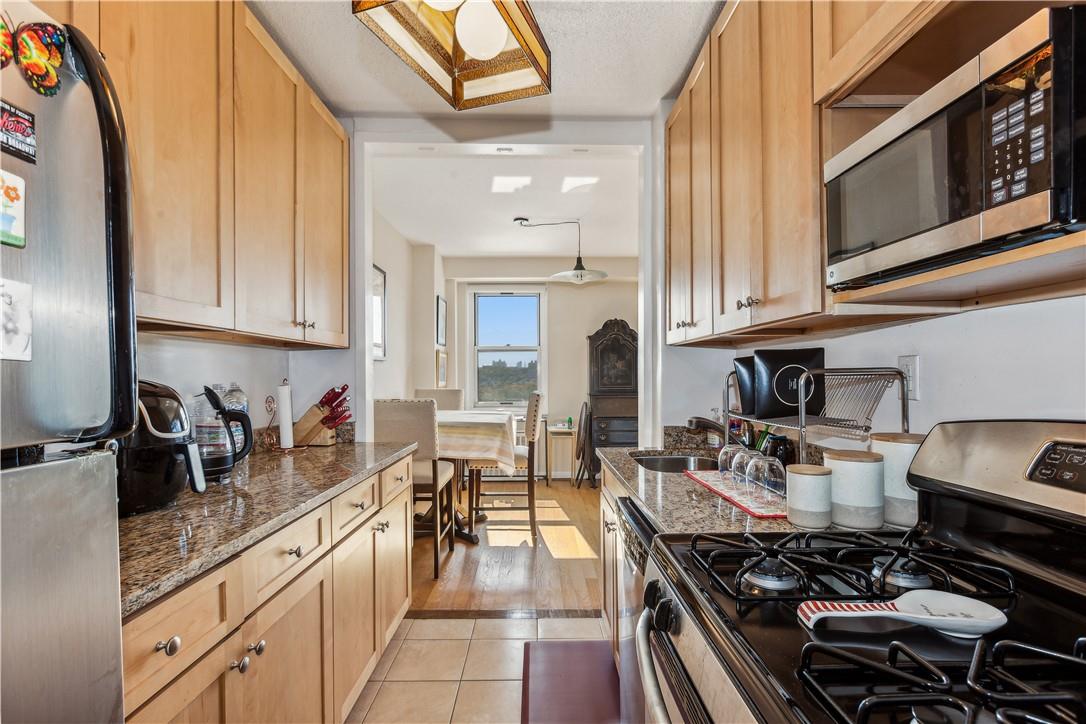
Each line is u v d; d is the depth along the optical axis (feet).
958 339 3.60
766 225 4.28
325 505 4.75
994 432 2.93
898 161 2.77
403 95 7.33
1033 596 2.53
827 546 3.25
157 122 3.86
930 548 3.06
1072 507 2.36
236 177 4.93
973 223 2.27
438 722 5.69
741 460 5.24
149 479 3.80
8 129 1.48
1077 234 1.94
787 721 1.65
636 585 4.01
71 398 1.65
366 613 5.86
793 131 3.84
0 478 1.40
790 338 5.49
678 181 6.85
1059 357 2.89
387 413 9.86
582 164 10.44
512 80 4.63
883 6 2.83
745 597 2.47
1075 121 1.89
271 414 7.66
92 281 1.73
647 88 7.20
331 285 7.27
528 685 6.35
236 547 3.26
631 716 4.01
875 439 3.82
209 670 3.07
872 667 1.75
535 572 9.91
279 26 5.84
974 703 1.62
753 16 4.54
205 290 4.46
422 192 11.93
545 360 19.42
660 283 7.85
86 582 1.66
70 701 1.59
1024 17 2.58
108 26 3.39
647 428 8.22
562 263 18.51
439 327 17.53
